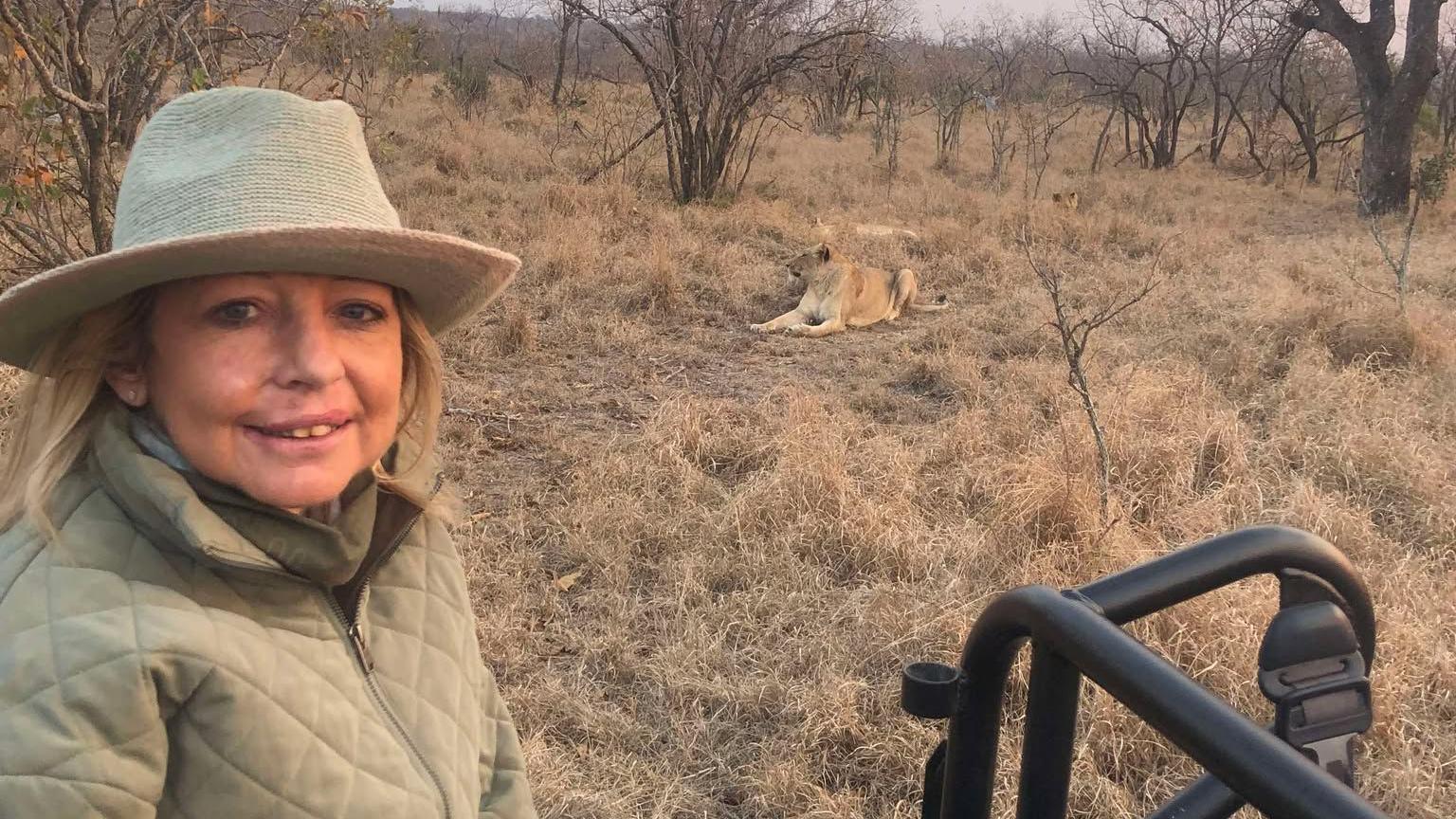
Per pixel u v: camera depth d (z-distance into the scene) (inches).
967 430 216.5
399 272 48.9
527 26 1412.4
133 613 41.1
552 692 135.9
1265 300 320.2
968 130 1134.4
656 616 156.6
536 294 325.7
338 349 47.9
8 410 181.5
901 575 165.0
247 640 43.7
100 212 216.7
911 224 523.5
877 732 129.0
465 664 55.8
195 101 47.8
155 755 40.3
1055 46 1611.7
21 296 42.4
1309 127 873.5
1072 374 190.9
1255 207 687.7
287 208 45.2
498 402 244.4
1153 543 173.2
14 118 205.2
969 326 328.2
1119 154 1043.9
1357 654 41.1
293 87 293.7
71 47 203.0
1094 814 117.6
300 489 46.0
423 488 55.1
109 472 44.3
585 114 799.1
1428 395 249.0
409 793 47.9
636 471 195.6
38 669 39.2
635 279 351.3
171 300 45.3
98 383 46.4
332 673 47.1
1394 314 289.3
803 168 708.7
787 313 347.6
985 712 46.6
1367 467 202.8
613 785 122.3
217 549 42.9
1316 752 39.9
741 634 151.7
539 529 181.2
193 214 44.3
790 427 213.2
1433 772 124.3
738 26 530.9
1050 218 518.9
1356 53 682.8
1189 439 209.6
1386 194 677.9
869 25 571.5
